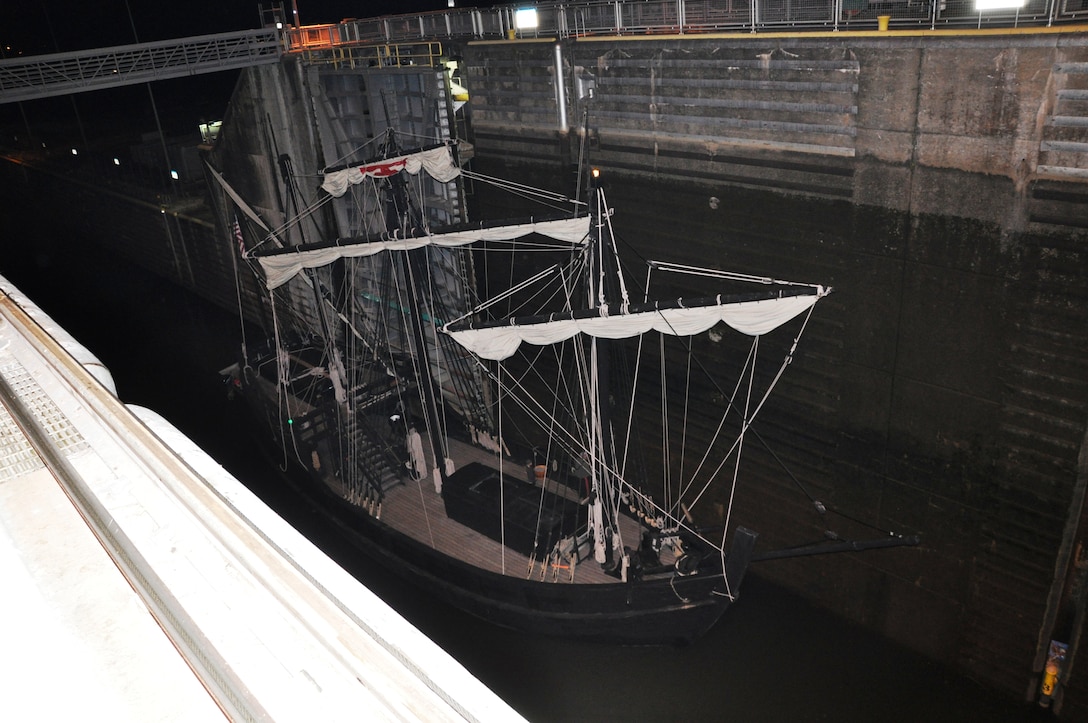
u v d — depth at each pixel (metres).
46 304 74.56
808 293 24.64
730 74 27.52
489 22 37.50
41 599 3.27
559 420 39.00
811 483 30.33
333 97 46.47
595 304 28.22
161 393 53.94
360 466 36.19
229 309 68.56
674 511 35.94
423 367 35.00
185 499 3.66
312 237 51.72
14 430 4.88
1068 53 20.02
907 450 27.00
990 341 23.83
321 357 47.16
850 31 24.70
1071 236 21.31
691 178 30.25
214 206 62.84
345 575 2.92
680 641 28.58
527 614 29.38
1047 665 25.73
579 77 32.50
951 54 22.09
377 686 2.31
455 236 33.25
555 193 35.66
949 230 23.75
